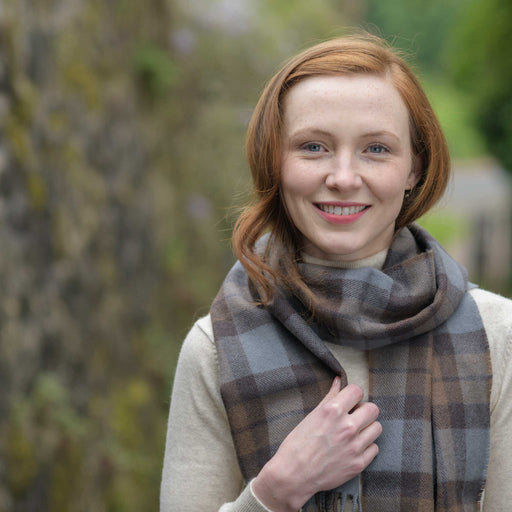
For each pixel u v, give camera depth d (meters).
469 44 12.07
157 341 5.38
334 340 1.52
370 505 1.43
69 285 4.22
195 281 6.19
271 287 1.54
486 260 13.62
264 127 1.50
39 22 4.14
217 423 1.57
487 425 1.45
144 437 4.73
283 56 7.55
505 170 12.32
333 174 1.43
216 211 6.72
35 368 3.72
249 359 1.51
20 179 3.75
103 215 4.83
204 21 7.09
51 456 3.62
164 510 1.57
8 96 3.73
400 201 1.49
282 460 1.42
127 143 5.44
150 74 5.93
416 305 1.48
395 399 1.47
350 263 1.57
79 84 4.63
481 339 1.49
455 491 1.42
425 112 1.50
